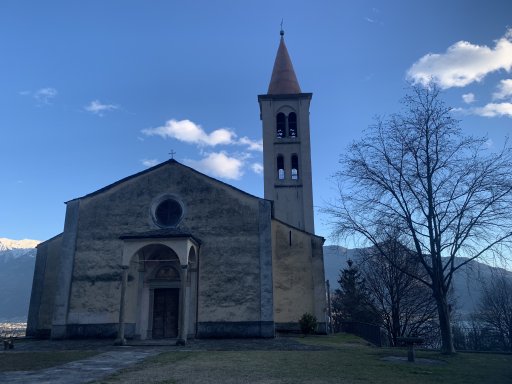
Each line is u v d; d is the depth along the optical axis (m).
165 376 11.30
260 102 41.50
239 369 12.41
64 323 24.48
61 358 15.36
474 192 16.86
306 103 41.03
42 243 28.16
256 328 23.73
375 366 13.20
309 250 28.28
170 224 26.09
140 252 25.33
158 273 25.31
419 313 40.47
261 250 24.98
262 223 25.47
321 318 27.05
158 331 24.42
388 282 37.00
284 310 27.31
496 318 43.25
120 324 21.27
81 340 23.64
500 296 40.12
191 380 10.69
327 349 18.33
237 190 26.16
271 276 24.47
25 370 12.77
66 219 26.34
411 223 17.86
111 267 25.39
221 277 24.70
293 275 27.88
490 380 10.98
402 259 23.94
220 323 23.95
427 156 17.66
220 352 16.77
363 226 19.09
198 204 26.11
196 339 23.31
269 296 24.14
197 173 26.69
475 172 16.98
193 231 25.61
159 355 15.91
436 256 17.39
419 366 13.36
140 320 24.36
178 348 18.88
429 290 38.16
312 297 27.48
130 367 13.03
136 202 26.45
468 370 12.63
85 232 26.12
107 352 17.27
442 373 12.03
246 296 24.30
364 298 45.12
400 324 39.22
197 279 24.70
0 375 11.88
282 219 37.69
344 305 48.59
